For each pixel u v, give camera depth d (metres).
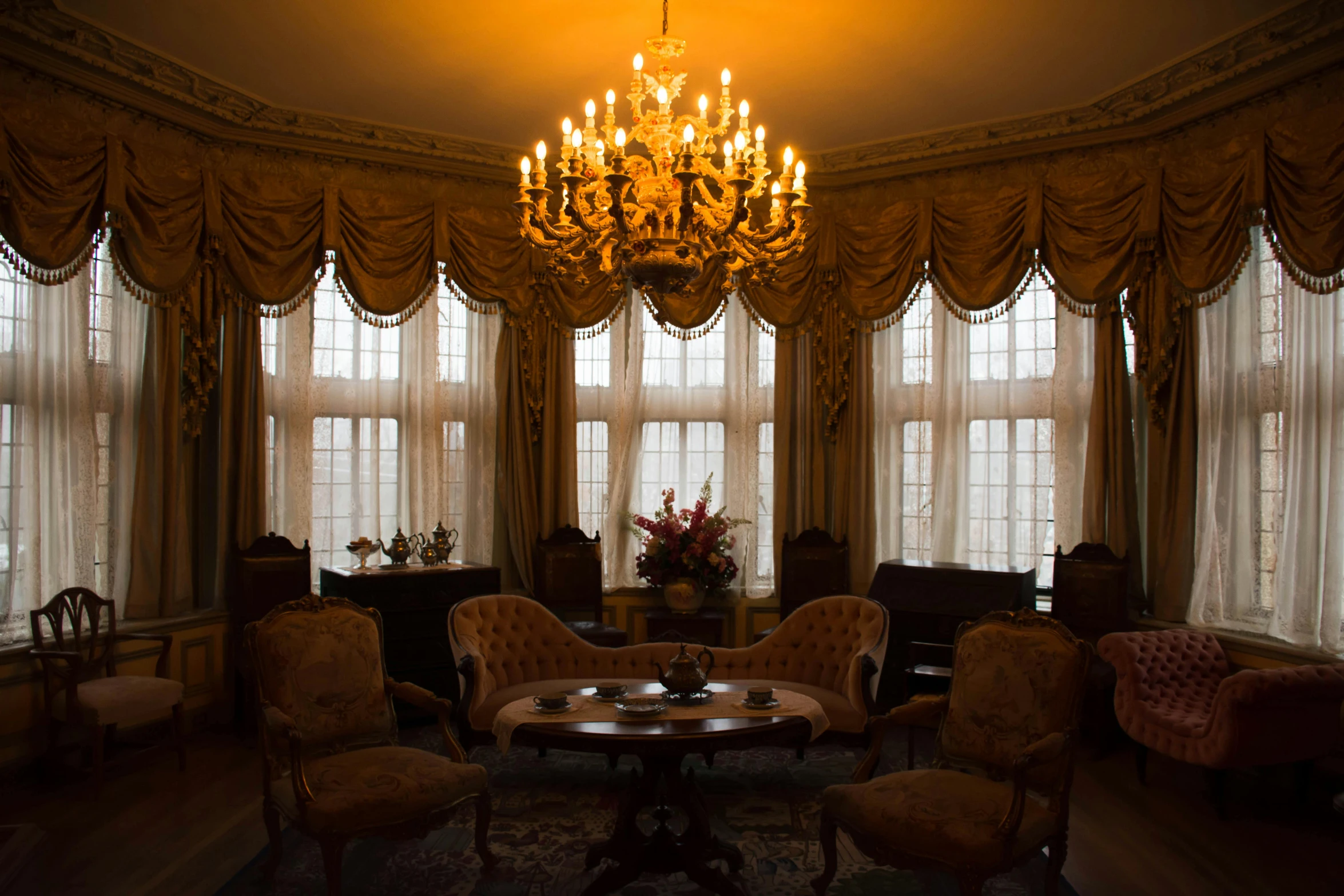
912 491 6.06
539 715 3.48
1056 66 4.58
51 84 4.48
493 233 5.96
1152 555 5.24
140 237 4.84
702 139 3.53
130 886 3.30
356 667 3.70
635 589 6.36
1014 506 5.72
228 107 5.02
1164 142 5.15
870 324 6.03
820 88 4.86
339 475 5.84
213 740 5.07
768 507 6.31
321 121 5.31
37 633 4.37
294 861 3.55
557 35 4.28
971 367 5.96
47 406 4.61
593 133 3.66
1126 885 3.37
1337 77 4.30
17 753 4.35
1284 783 4.46
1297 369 4.57
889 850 2.97
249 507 5.42
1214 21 4.11
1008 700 3.30
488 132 5.52
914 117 5.25
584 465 6.34
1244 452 4.90
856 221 6.02
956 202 5.73
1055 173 5.52
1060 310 5.61
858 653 4.74
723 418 6.39
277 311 5.50
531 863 3.55
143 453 5.04
